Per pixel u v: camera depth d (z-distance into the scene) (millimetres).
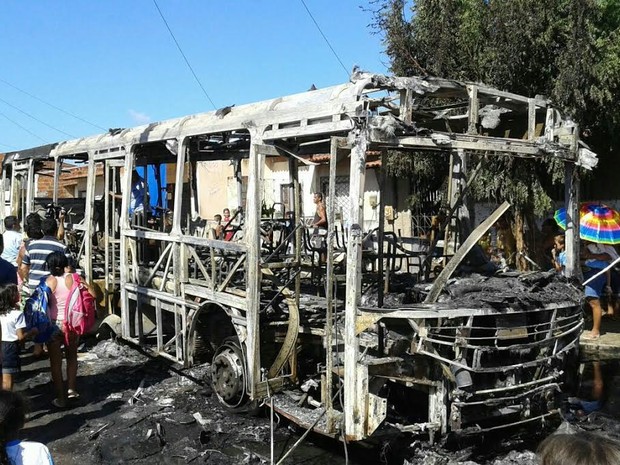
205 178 17062
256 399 5352
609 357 7805
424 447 4652
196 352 6547
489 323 4746
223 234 8141
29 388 6797
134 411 5980
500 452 4750
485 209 10547
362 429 4332
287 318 5824
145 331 7750
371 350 4801
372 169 12711
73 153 9367
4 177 12086
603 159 10016
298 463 4820
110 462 4859
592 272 8492
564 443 1688
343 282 7180
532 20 8641
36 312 5875
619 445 1683
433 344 4500
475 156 7492
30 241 7293
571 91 8438
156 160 8945
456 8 9961
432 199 11141
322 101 4879
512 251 9312
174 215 6805
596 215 8258
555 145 5477
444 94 5098
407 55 10391
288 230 7395
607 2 9039
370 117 4375
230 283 6371
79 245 9945
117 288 8523
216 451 5016
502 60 8961
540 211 9250
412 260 9398
